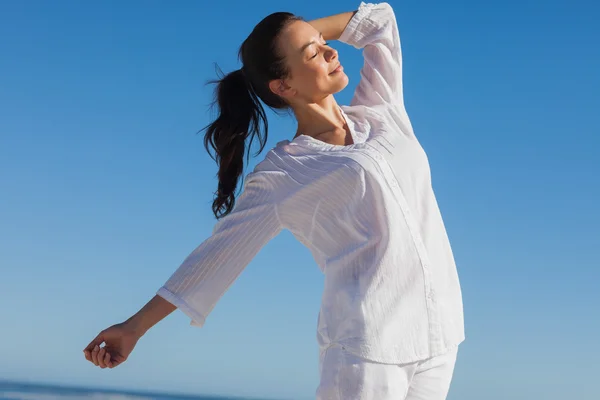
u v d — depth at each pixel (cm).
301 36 218
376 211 193
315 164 203
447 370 190
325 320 192
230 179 240
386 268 187
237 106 238
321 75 216
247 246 209
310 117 223
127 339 199
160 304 203
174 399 12594
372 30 242
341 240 199
